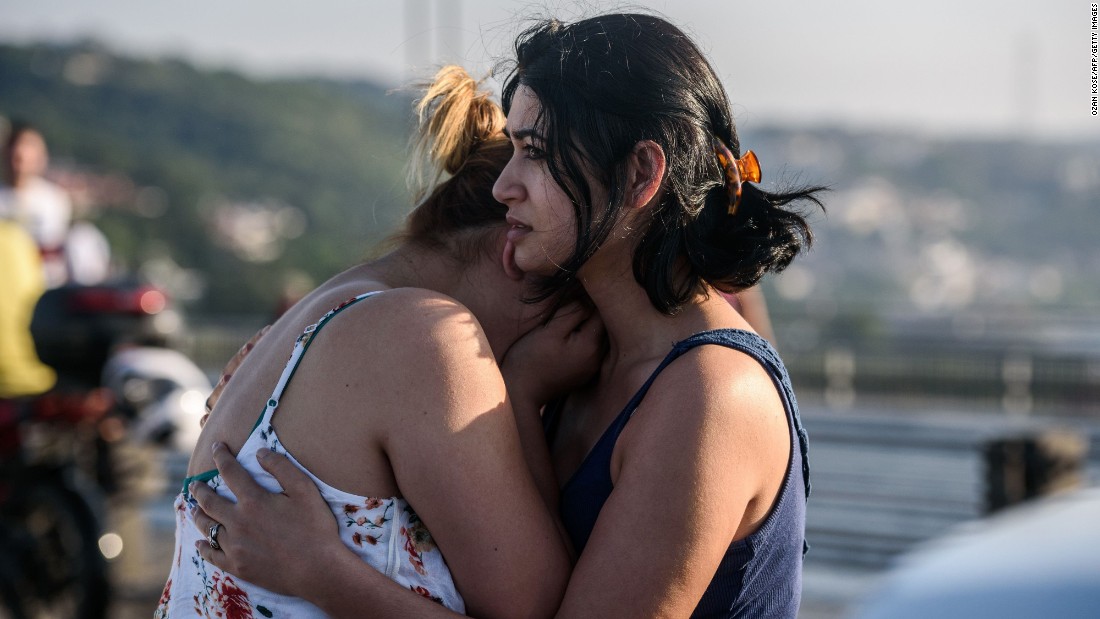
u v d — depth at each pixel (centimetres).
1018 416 1409
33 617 424
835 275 8162
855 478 949
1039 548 275
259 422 167
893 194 11219
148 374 507
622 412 169
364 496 162
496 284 186
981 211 11138
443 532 163
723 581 163
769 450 161
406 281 187
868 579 620
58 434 436
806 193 180
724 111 173
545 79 166
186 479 179
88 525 430
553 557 166
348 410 162
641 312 175
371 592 158
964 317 2458
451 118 195
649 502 156
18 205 597
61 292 447
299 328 172
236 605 165
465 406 162
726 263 170
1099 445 1158
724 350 163
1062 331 2369
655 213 168
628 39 167
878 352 1755
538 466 179
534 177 167
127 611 483
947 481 934
